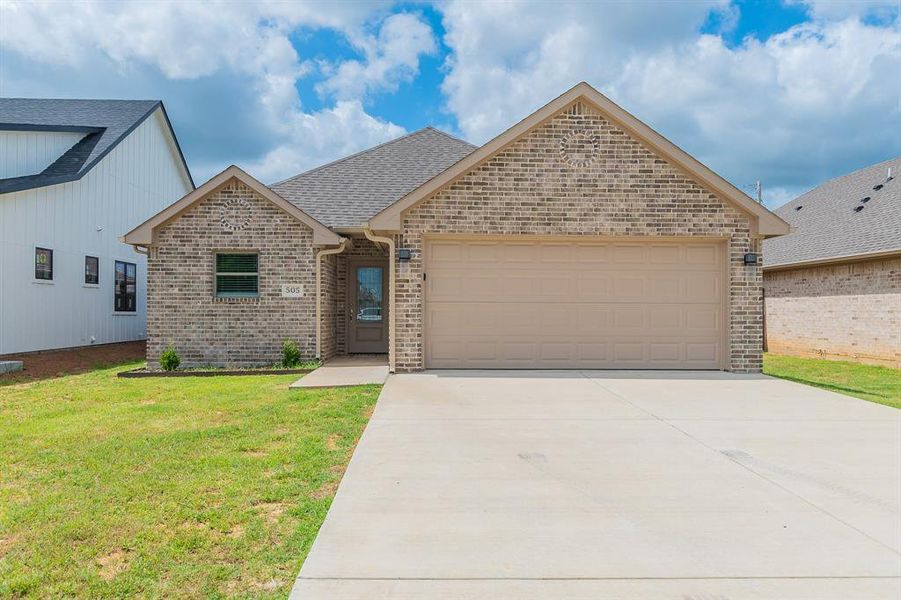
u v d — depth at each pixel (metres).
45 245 13.92
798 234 17.58
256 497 4.12
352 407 7.14
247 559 3.22
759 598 2.79
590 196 10.32
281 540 3.45
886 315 13.05
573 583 2.92
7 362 10.86
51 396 8.32
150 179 19.42
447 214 10.24
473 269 10.48
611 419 6.50
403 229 10.25
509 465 4.81
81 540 3.46
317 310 11.59
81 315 15.37
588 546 3.33
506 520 3.70
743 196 10.23
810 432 5.93
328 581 2.93
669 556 3.21
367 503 3.97
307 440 5.61
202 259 11.52
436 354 10.48
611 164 10.34
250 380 9.80
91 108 19.14
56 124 17.50
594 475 4.57
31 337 13.45
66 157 15.80
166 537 3.49
